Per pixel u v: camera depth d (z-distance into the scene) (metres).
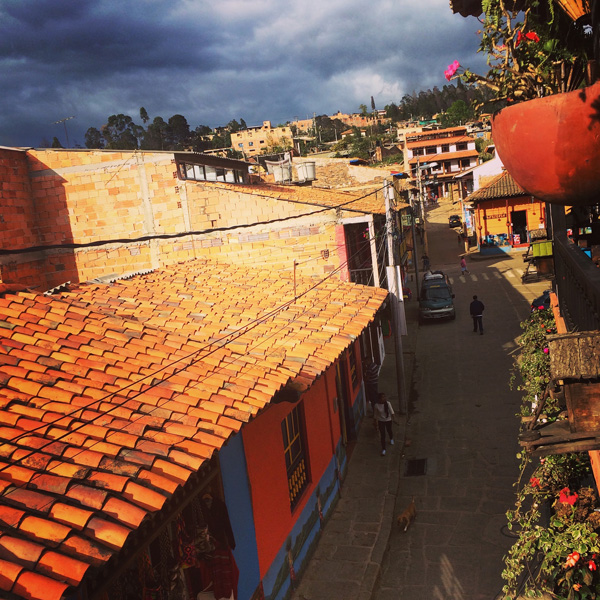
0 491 3.85
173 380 6.40
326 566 9.73
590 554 5.59
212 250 15.55
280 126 170.75
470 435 14.49
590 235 6.36
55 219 16.05
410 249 49.12
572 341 3.35
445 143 85.31
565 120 2.46
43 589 3.12
